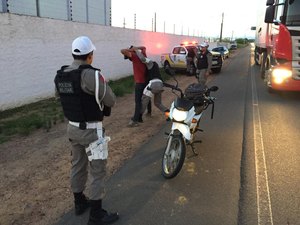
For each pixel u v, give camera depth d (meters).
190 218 3.71
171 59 21.08
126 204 4.04
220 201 4.07
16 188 4.54
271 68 11.34
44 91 10.88
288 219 3.68
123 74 17.80
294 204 3.99
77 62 3.32
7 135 6.97
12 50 9.38
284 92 12.12
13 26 9.34
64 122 8.03
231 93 12.12
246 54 45.81
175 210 3.88
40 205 4.08
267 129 7.17
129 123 7.67
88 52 3.29
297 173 4.86
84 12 14.68
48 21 10.83
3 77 9.14
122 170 5.05
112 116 8.78
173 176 4.57
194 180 4.65
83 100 3.24
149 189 4.41
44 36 10.68
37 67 10.46
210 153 5.69
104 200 4.14
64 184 4.64
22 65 9.81
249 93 12.10
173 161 4.68
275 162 5.28
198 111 5.32
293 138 6.53
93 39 14.34
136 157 5.59
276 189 4.37
